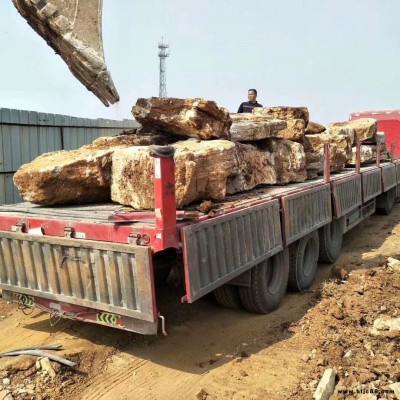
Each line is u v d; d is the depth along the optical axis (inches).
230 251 154.6
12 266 158.4
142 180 158.2
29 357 153.5
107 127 379.6
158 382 144.4
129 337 174.7
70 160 171.9
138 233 131.0
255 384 141.3
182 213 141.6
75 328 182.9
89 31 152.8
